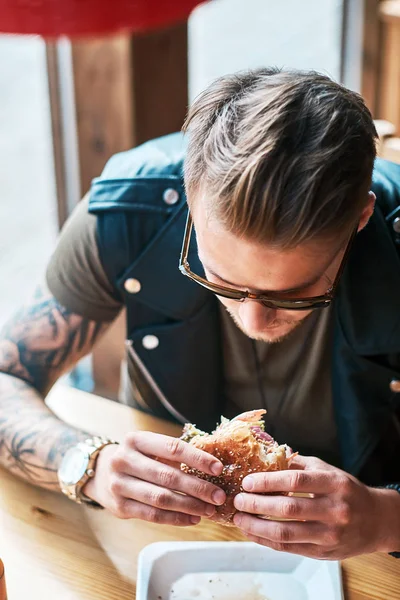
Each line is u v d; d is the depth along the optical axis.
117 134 2.11
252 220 0.82
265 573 1.05
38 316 1.33
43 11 0.45
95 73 2.06
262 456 1.04
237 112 0.86
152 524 1.15
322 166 0.80
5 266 3.02
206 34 3.42
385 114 3.05
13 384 1.31
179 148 1.29
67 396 1.41
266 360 1.32
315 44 3.32
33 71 3.92
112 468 1.05
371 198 0.98
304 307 0.96
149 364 1.35
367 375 1.28
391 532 1.04
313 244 0.84
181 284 1.25
